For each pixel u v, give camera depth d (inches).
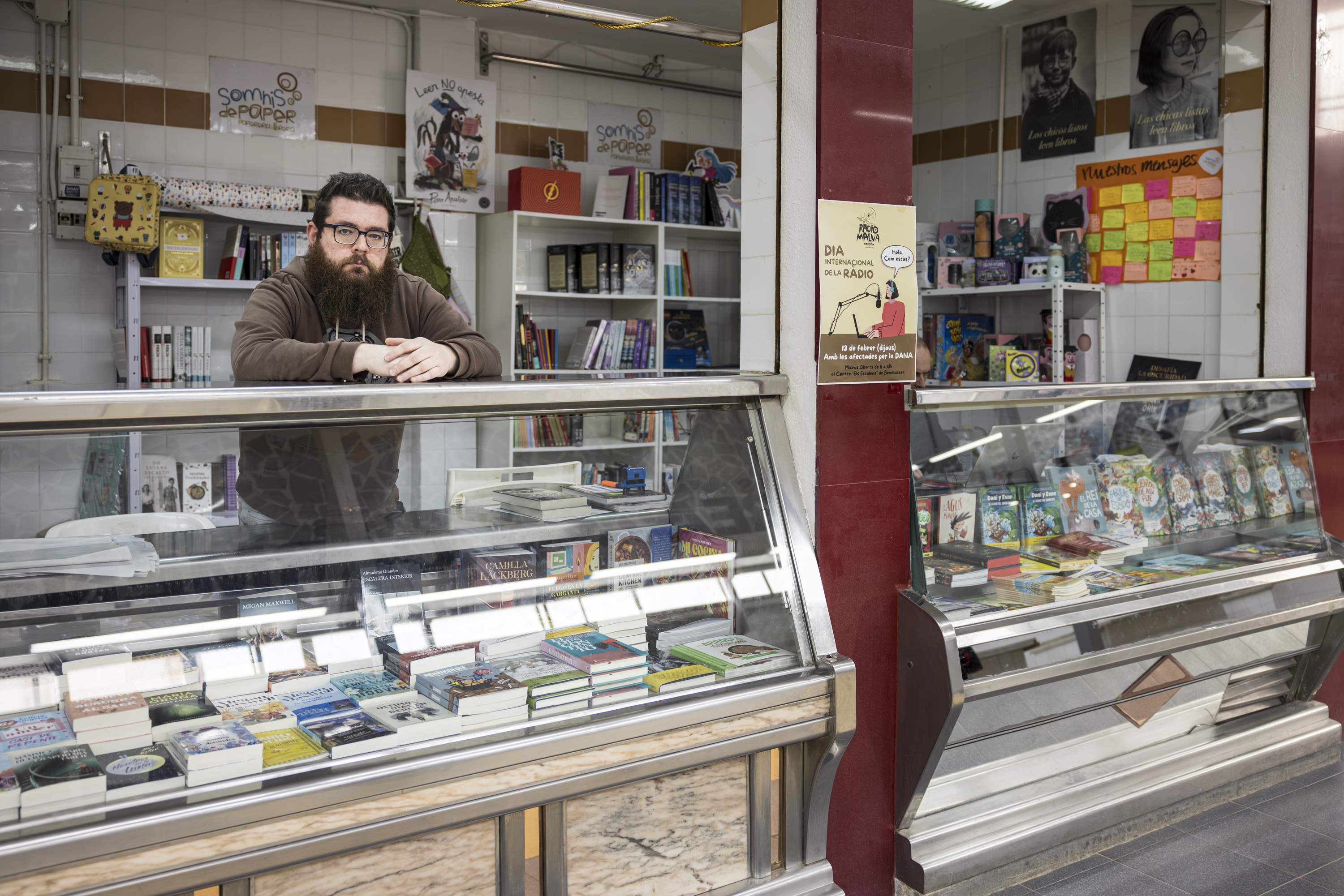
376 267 97.8
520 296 225.8
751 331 92.2
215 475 65.3
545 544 78.2
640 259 228.1
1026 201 218.4
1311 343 129.0
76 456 60.5
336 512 70.0
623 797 73.5
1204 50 185.8
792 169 86.9
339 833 60.1
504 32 225.0
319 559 69.4
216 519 65.6
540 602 77.7
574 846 71.4
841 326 86.1
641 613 80.7
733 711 75.0
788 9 86.0
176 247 179.5
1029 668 95.6
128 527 62.8
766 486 85.7
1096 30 202.7
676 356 240.1
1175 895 95.7
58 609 60.6
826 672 80.2
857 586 89.2
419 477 73.0
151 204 170.2
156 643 63.7
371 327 101.3
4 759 55.5
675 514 84.2
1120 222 200.7
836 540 87.7
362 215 95.7
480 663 73.3
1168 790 109.7
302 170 204.4
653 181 229.9
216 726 62.5
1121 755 111.1
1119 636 102.3
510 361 216.7
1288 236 130.6
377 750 63.1
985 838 96.7
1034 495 107.7
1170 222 192.4
